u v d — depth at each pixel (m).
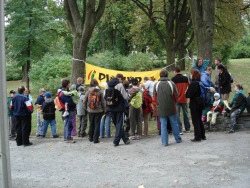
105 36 41.75
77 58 12.20
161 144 7.47
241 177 4.75
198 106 7.18
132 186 4.71
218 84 9.16
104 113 9.00
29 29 20.28
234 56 43.12
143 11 25.50
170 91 7.16
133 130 8.43
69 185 4.92
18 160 6.67
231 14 21.84
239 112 8.15
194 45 31.34
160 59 34.50
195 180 4.76
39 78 18.16
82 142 8.39
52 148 7.75
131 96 8.18
